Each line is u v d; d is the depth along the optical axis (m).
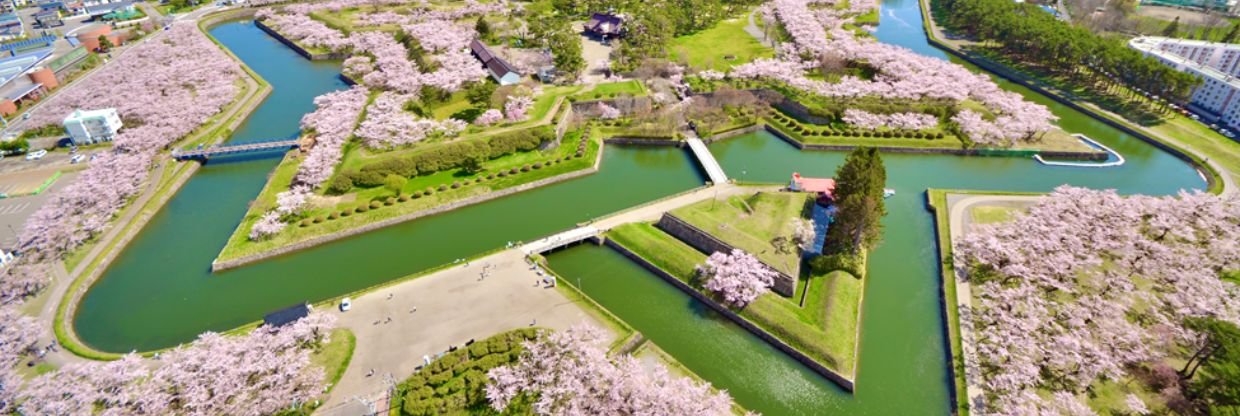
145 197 109.38
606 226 98.38
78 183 107.06
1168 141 125.25
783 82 147.38
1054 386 66.38
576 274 89.50
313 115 132.00
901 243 96.19
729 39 186.38
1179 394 62.62
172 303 85.81
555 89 145.25
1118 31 190.00
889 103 136.25
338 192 106.75
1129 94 144.88
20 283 84.44
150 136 124.38
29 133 129.62
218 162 125.50
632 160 123.94
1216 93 132.25
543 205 107.69
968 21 197.88
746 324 78.19
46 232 94.12
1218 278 80.12
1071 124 138.50
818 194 102.44
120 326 81.56
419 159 113.69
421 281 85.06
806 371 72.31
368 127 121.69
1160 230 90.31
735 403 66.75
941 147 123.69
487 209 106.38
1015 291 78.31
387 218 101.31
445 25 195.00
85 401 63.28
